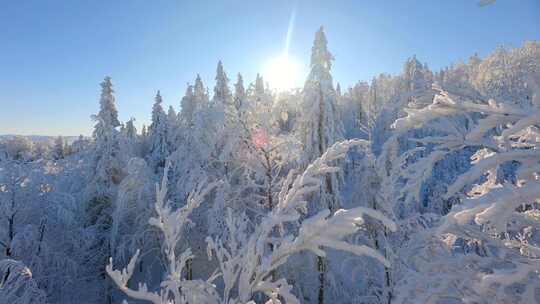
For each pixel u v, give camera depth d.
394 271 9.13
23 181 14.79
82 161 21.19
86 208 19.28
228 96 33.25
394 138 3.00
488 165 1.87
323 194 12.77
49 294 15.59
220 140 14.87
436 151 2.52
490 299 2.83
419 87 3.00
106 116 20.92
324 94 14.03
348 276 13.23
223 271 3.40
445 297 3.18
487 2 1.65
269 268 2.68
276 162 14.02
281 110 14.59
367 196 10.99
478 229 3.39
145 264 18.16
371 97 59.84
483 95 2.66
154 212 16.42
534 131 2.52
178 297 3.30
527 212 3.09
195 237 15.07
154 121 39.00
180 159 16.39
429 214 8.79
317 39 14.55
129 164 16.64
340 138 14.12
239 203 14.18
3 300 8.63
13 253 13.79
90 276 17.78
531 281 2.57
